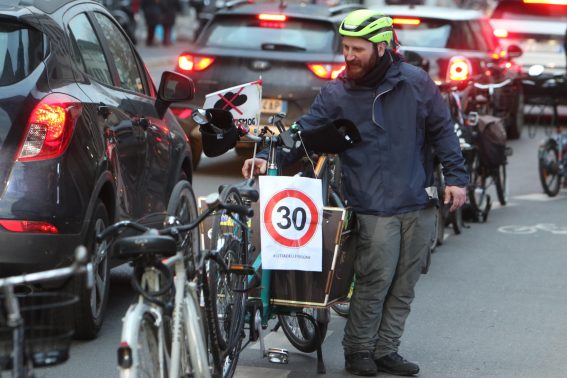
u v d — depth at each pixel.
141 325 14.37
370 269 20.25
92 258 21.38
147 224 24.53
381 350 20.83
